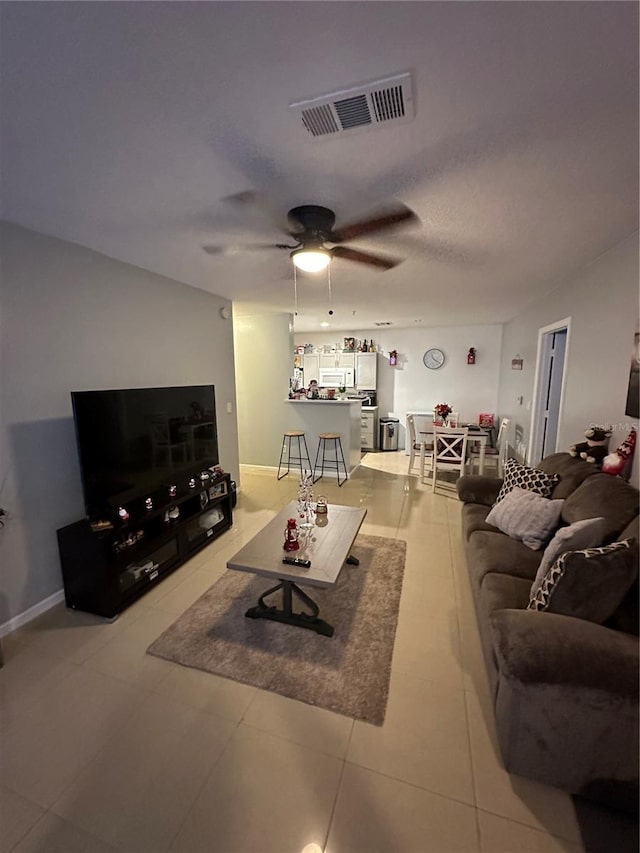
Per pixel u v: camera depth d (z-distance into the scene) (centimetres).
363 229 219
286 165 152
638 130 130
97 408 231
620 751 123
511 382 563
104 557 220
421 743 150
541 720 129
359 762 143
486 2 85
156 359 321
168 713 163
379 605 237
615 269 243
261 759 144
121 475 250
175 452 301
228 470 439
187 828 123
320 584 192
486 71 104
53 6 85
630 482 215
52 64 101
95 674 185
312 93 113
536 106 119
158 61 101
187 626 219
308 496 279
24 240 215
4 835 121
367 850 117
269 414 560
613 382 243
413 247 249
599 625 140
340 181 165
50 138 133
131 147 139
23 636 211
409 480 518
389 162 150
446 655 195
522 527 234
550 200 184
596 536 166
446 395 704
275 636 210
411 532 346
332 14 88
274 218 203
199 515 306
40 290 225
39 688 177
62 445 241
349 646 202
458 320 599
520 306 472
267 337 543
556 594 148
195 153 143
